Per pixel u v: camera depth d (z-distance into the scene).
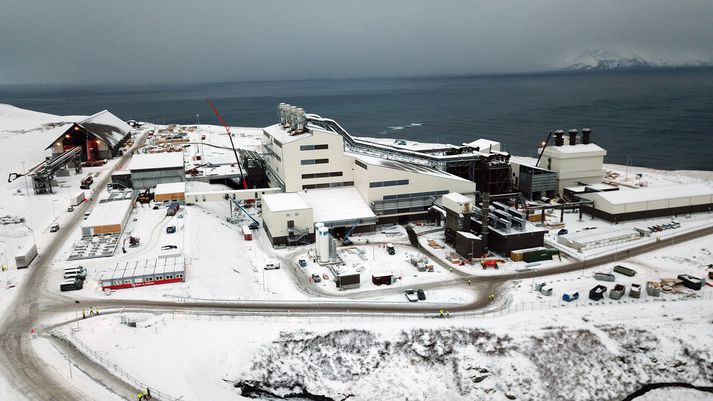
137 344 62.06
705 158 188.38
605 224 108.75
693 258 89.94
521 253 90.06
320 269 87.56
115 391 53.72
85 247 89.62
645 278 82.88
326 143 111.31
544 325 69.19
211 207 115.94
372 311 72.50
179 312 69.50
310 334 65.88
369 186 107.62
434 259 92.06
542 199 126.31
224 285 78.62
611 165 175.38
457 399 61.00
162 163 135.62
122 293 74.50
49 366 56.56
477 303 75.44
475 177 125.44
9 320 66.12
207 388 57.75
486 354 64.69
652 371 64.94
